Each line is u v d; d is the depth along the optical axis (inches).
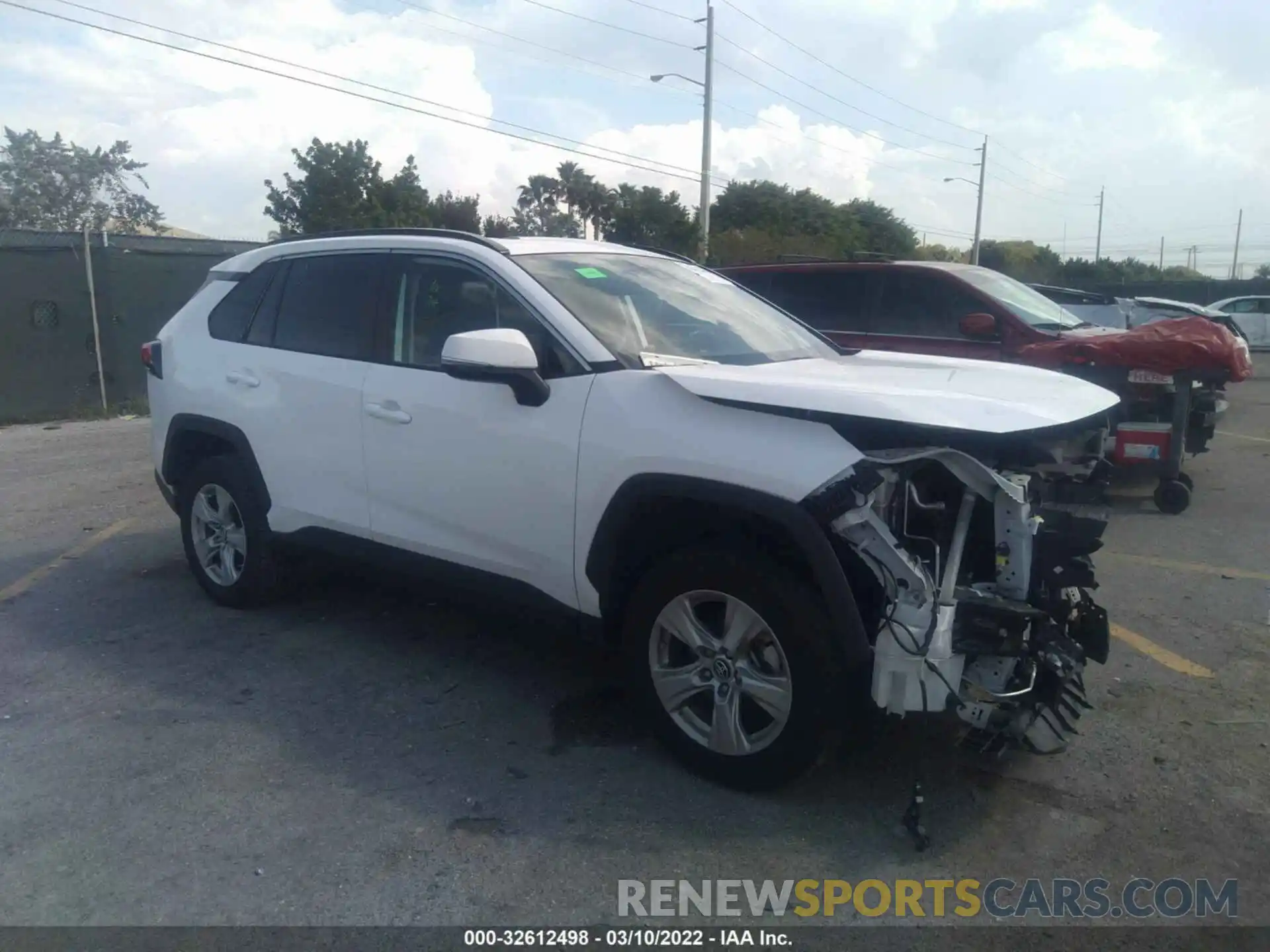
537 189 1550.2
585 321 168.2
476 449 171.3
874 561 137.4
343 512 196.9
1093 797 151.9
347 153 1144.8
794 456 137.2
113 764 161.6
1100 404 153.4
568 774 157.9
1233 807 149.3
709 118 1304.1
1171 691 188.7
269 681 192.7
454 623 222.4
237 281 225.6
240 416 213.9
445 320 182.9
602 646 167.3
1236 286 1595.7
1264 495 354.6
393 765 160.7
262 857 136.7
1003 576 143.2
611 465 153.3
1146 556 277.3
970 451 139.3
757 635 146.0
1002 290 378.0
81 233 626.5
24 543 287.1
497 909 126.3
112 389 580.4
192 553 234.4
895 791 153.3
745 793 151.8
